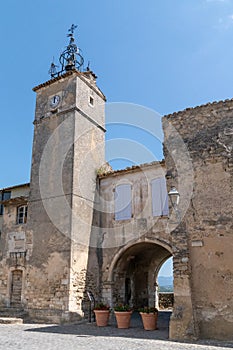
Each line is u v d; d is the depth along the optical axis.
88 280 14.34
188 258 9.59
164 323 12.71
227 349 7.32
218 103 10.68
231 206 9.59
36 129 17.19
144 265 18.27
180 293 9.32
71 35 19.34
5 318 13.14
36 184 15.98
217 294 9.07
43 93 17.70
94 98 17.80
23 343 8.02
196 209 10.02
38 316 13.56
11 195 19.09
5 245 16.22
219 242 9.45
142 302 17.77
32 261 14.80
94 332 10.41
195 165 10.48
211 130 10.55
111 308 14.31
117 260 14.88
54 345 7.81
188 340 8.64
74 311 13.11
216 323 8.87
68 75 16.88
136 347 7.61
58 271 13.75
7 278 15.46
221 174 10.00
